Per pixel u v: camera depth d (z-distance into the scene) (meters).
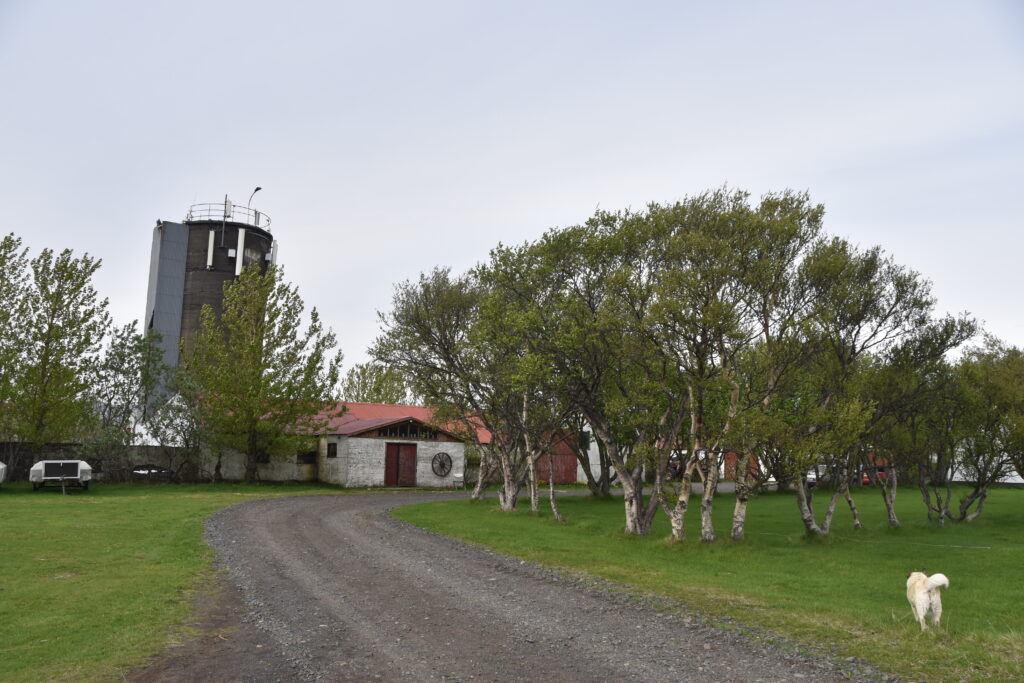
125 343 44.81
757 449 21.16
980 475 28.41
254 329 43.97
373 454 46.38
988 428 28.11
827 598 13.54
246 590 14.21
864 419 20.72
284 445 43.72
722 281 20.61
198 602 13.05
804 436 21.31
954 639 10.22
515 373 27.23
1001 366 28.83
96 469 40.78
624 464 23.66
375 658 9.72
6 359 36.28
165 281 62.75
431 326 33.16
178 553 17.98
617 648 10.20
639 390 22.30
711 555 18.84
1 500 30.34
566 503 37.38
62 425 37.50
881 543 22.14
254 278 44.97
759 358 23.30
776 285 21.41
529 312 23.59
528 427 29.20
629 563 17.50
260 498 34.31
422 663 9.49
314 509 29.66
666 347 21.97
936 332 25.28
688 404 22.12
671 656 9.76
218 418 42.09
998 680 8.41
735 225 21.00
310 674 9.00
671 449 22.58
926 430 28.30
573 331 21.97
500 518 27.50
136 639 10.40
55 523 22.64
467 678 8.87
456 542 21.11
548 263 24.19
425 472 48.31
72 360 38.09
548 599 13.52
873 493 47.91
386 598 13.62
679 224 21.78
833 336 23.53
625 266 22.09
